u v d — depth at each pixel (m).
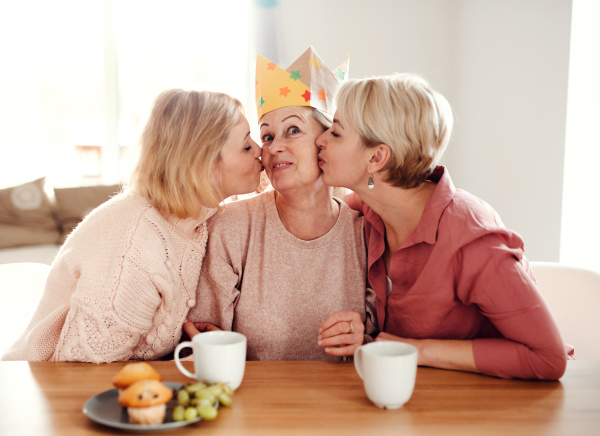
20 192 2.76
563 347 0.85
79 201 2.87
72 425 0.68
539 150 2.54
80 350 0.96
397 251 1.06
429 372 0.90
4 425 0.68
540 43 2.54
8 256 2.54
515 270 0.88
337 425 0.69
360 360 0.78
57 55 3.74
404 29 3.63
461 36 3.36
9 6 3.66
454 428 0.68
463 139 3.29
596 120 2.44
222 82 3.81
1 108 3.71
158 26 3.76
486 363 0.87
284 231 1.23
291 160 1.17
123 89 3.79
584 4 2.35
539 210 2.55
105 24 3.71
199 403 0.67
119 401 0.67
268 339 1.19
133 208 1.09
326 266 1.22
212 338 0.82
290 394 0.79
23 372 0.88
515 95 2.73
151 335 1.08
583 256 2.46
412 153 1.01
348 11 3.68
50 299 1.06
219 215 1.25
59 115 3.78
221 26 3.77
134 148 1.17
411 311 1.05
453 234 0.96
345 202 1.34
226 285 1.20
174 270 1.10
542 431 0.68
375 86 1.01
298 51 3.72
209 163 1.11
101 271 1.01
